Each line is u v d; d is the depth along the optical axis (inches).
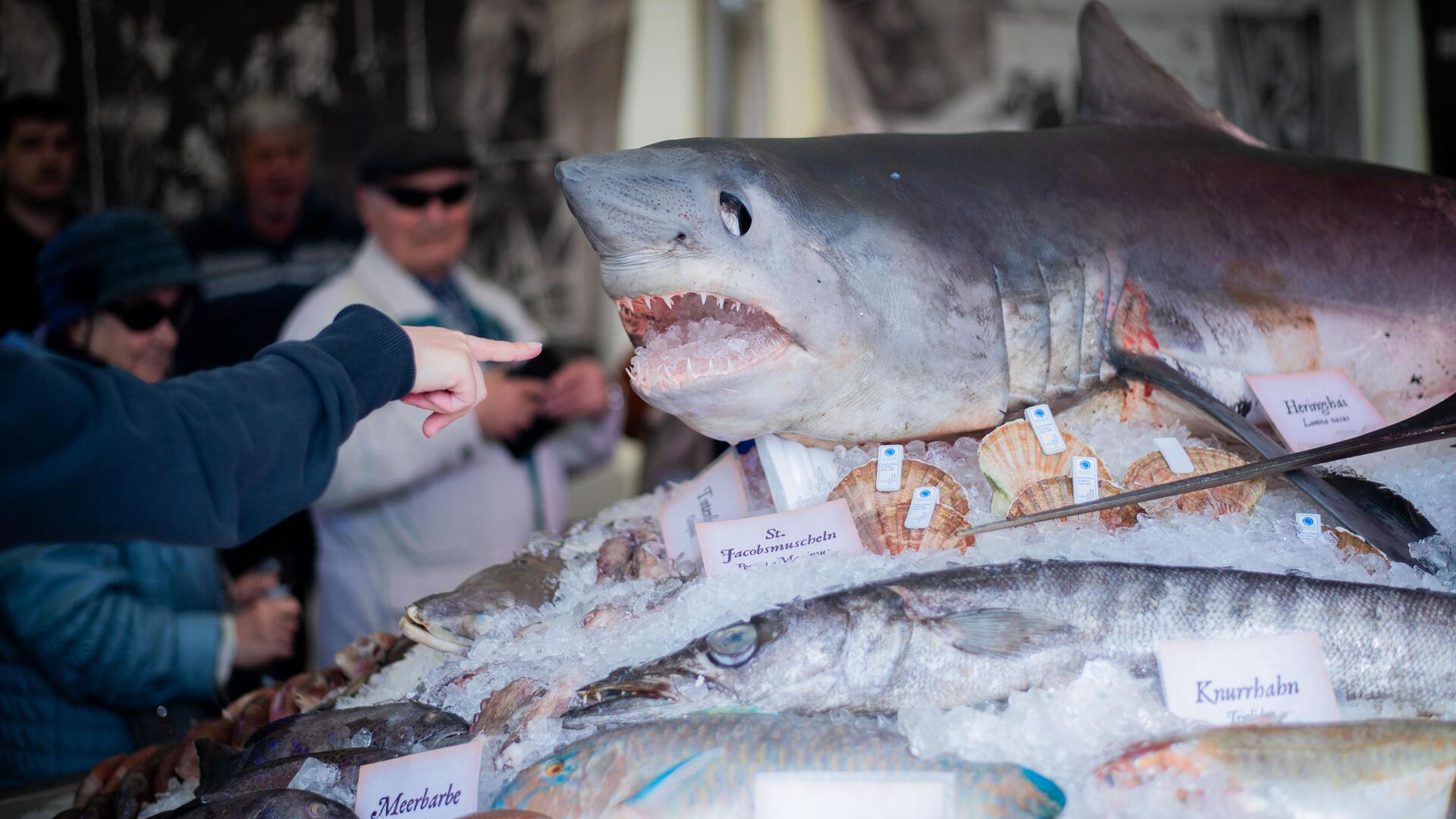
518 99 176.6
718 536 55.6
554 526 160.7
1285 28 195.6
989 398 62.5
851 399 58.7
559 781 43.1
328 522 149.4
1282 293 68.5
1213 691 45.0
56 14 149.9
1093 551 51.2
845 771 41.1
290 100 161.5
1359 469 61.9
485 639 54.4
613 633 51.2
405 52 168.7
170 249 115.9
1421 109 192.4
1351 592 47.1
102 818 57.4
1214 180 70.8
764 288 54.4
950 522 54.4
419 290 159.9
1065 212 65.8
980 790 40.1
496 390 151.7
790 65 188.2
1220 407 60.3
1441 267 71.9
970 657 45.8
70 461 36.8
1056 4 191.5
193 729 66.4
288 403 44.5
